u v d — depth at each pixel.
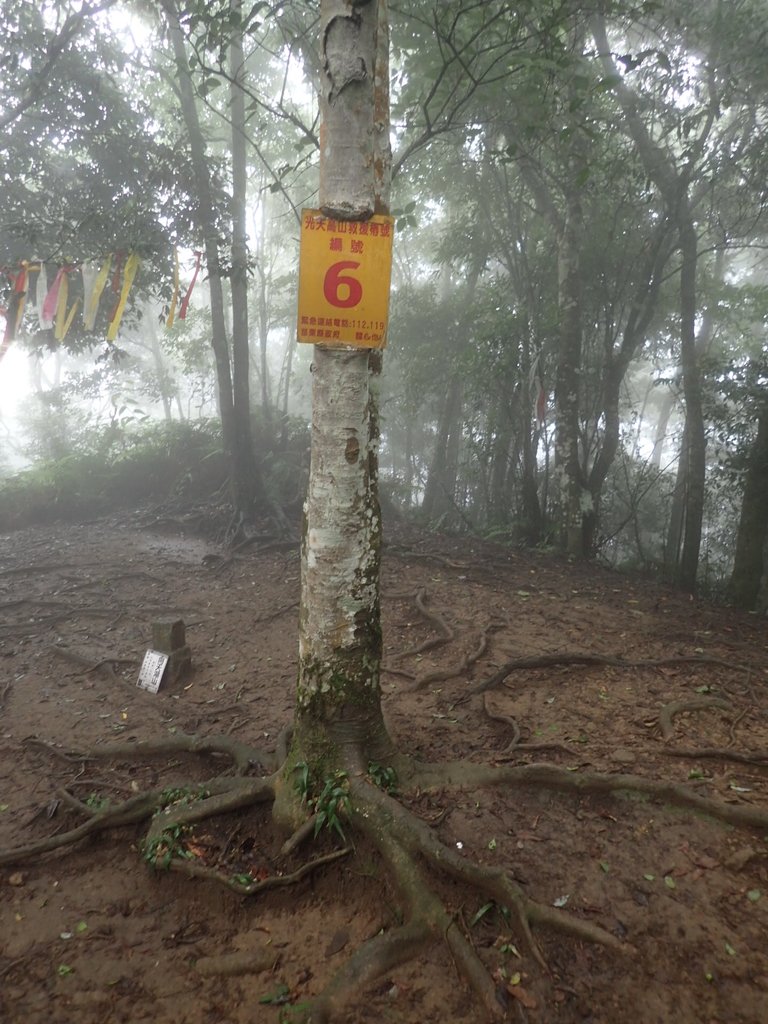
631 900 3.19
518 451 13.27
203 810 3.98
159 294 12.03
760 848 3.46
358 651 3.98
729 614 8.45
